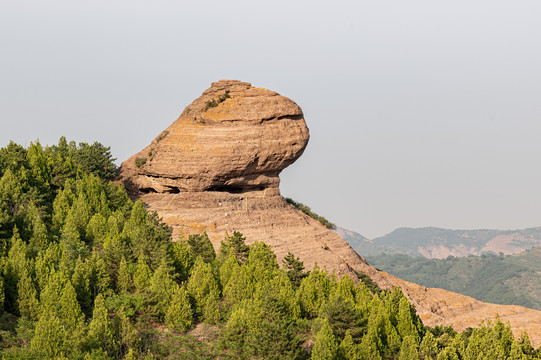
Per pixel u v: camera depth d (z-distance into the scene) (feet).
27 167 299.79
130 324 209.87
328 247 309.83
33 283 216.95
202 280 240.32
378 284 305.73
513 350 219.41
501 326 233.55
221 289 249.75
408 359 216.13
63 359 184.96
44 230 254.88
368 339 217.36
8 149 305.32
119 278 237.86
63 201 285.84
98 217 274.16
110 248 245.86
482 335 228.02
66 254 243.40
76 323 210.59
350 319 222.69
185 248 259.80
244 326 220.43
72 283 223.71
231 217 308.19
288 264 270.26
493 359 217.36
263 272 254.47
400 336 233.96
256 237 302.25
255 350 210.79
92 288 230.48
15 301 214.69
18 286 214.28
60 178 306.35
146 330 220.02
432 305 307.17
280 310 222.69
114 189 309.01
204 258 270.05
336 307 223.92
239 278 242.58
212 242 294.66
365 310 237.45
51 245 247.50
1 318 209.15
